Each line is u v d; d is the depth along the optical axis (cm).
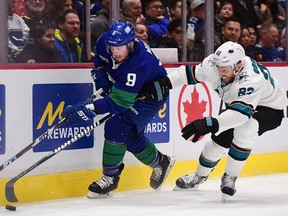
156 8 1284
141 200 1081
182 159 1250
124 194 1134
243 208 1025
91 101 1043
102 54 1049
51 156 1006
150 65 1028
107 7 1214
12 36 1117
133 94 1009
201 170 1146
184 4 1275
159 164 1141
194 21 1330
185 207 1029
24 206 1023
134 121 1073
